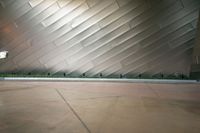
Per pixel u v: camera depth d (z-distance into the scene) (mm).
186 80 8062
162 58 8344
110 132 3285
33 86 6684
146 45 8242
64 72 8680
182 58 8227
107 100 5242
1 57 8086
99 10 7840
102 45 8375
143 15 7809
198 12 7539
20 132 3156
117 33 8172
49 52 8438
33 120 3680
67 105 4699
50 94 5684
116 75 8703
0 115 3852
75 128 3395
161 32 8000
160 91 6480
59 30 8133
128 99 5387
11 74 8398
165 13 7695
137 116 4086
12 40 8164
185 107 4797
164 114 4254
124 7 7746
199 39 7938
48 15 7875
